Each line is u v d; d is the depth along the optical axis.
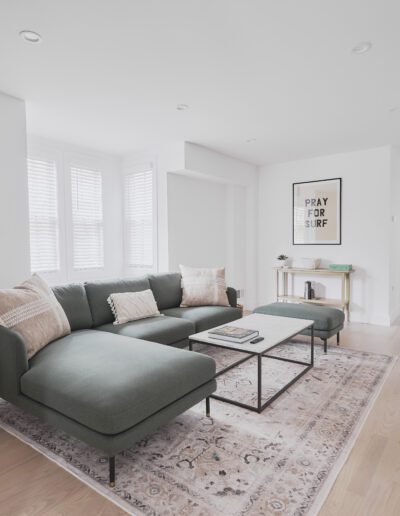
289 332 2.72
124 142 4.54
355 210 5.04
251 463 1.78
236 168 5.42
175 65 2.57
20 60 2.48
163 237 4.82
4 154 3.04
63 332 2.57
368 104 3.30
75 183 4.66
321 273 5.06
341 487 1.61
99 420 1.59
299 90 3.00
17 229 3.13
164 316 3.41
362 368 3.10
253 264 5.92
